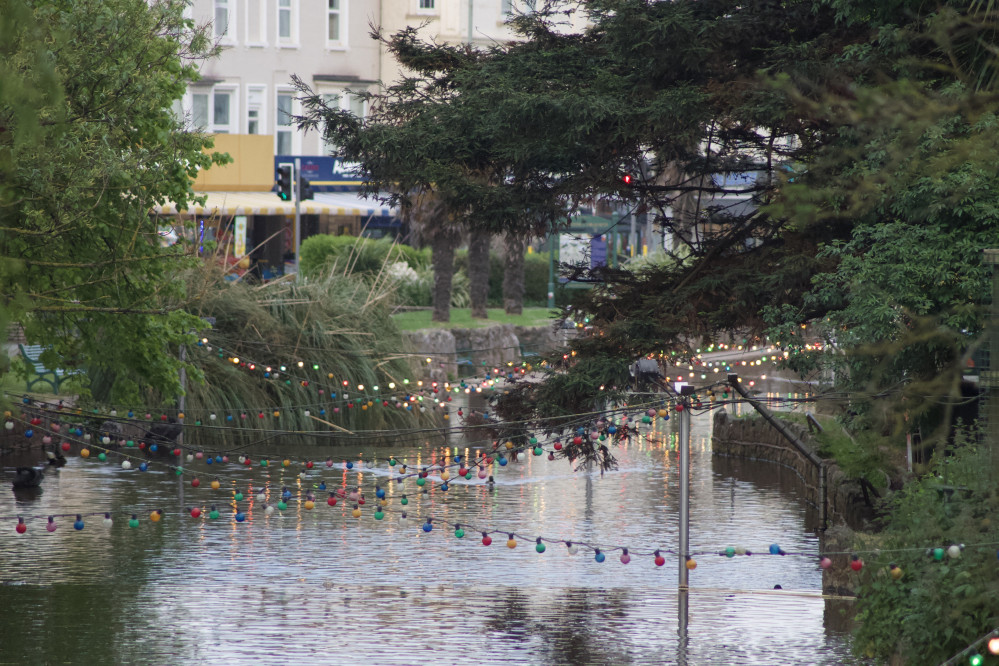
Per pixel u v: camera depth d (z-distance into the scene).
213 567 47.31
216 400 79.25
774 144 54.91
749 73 49.72
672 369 107.31
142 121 46.22
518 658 35.72
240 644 36.62
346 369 82.69
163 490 64.12
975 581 29.92
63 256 44.09
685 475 42.97
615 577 47.44
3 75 28.55
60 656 35.19
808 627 39.84
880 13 44.38
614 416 50.53
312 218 146.38
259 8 145.38
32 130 29.55
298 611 40.81
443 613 41.00
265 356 82.31
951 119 36.66
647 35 48.72
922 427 48.03
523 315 136.62
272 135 141.25
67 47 37.59
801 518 60.31
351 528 56.00
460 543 53.16
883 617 32.97
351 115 56.44
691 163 57.09
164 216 50.91
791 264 48.25
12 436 73.75
